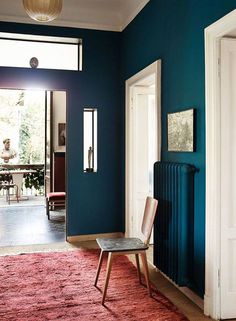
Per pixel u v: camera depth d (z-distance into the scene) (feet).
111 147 15.89
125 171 15.25
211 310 8.46
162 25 11.22
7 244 14.79
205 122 8.67
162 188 10.52
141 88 14.51
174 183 9.61
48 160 25.22
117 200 16.02
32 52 15.58
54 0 9.24
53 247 14.35
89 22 15.29
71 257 12.91
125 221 15.35
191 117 9.30
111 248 9.30
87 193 15.61
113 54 15.75
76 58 15.97
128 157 14.85
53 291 9.80
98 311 8.63
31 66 15.17
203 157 8.83
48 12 9.32
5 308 8.75
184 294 9.83
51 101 24.82
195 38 9.17
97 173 15.72
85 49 15.35
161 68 11.35
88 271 11.42
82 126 15.48
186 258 9.25
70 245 14.70
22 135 32.24
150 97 14.66
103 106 15.71
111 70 15.76
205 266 8.68
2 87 14.49
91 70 15.49
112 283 10.42
